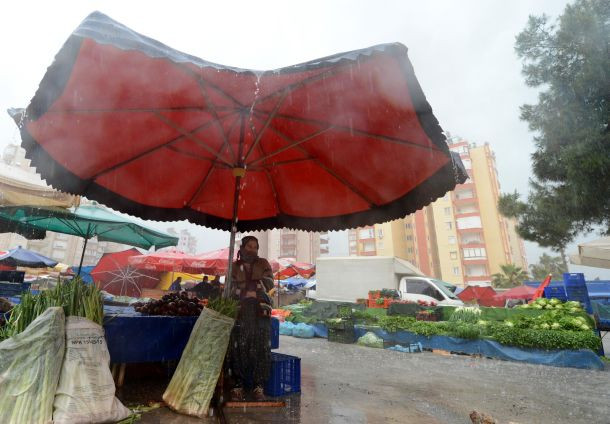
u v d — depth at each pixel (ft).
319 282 59.31
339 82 9.62
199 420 10.22
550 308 31.12
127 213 15.97
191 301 14.53
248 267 13.55
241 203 18.74
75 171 13.51
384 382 17.44
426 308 37.60
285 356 15.06
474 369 22.52
